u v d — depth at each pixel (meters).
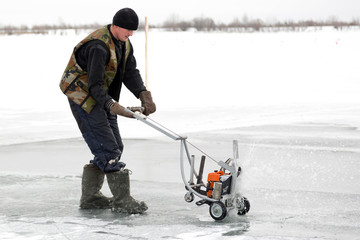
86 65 6.48
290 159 10.12
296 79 28.52
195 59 37.59
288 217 6.34
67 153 11.25
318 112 17.42
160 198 7.38
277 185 8.09
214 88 25.38
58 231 5.79
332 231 5.75
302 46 45.38
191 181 6.43
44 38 54.75
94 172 6.77
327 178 8.55
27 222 6.16
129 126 15.03
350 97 21.56
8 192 7.79
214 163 9.94
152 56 38.66
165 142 12.37
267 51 42.47
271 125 14.73
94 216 6.41
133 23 6.40
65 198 7.41
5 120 16.61
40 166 9.85
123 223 6.08
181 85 26.44
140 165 9.77
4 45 48.03
